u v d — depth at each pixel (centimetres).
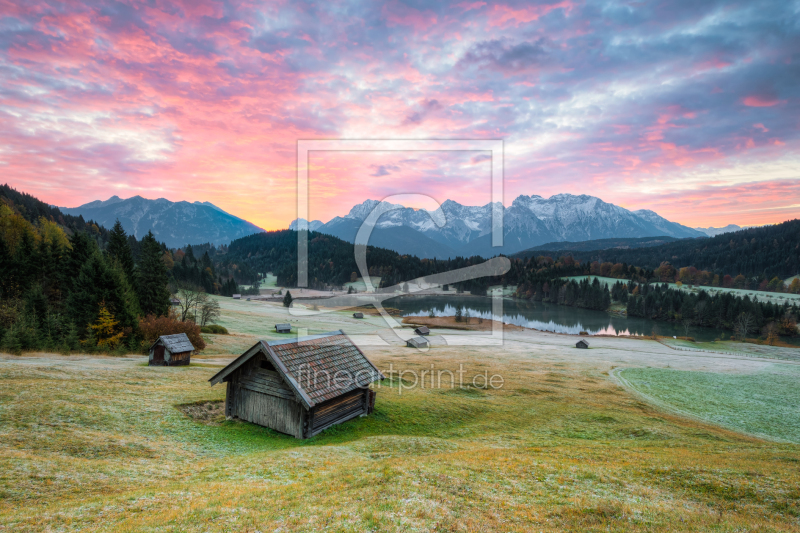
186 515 927
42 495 1094
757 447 2088
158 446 1662
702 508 1059
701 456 1688
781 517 993
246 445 1830
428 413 2628
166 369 3641
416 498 1030
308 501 1029
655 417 3117
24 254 6138
